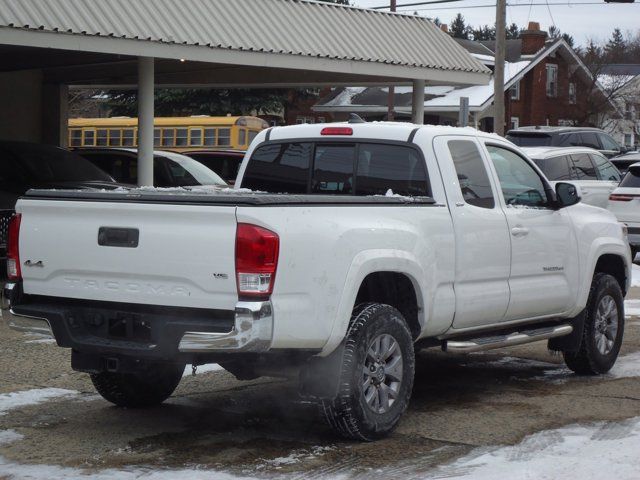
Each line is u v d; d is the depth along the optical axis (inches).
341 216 256.1
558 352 404.8
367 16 755.4
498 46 1028.5
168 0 616.4
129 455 251.0
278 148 326.3
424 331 286.5
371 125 310.2
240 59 641.6
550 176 761.0
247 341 233.9
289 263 239.6
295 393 323.9
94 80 951.6
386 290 282.5
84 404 305.3
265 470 238.8
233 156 904.3
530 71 2081.7
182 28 608.1
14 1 533.0
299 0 710.5
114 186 583.8
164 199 244.8
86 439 265.7
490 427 280.7
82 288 258.7
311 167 319.0
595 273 363.9
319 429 277.6
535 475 235.5
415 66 759.1
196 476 233.5
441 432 274.8
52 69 868.0
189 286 242.1
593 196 776.3
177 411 298.4
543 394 326.0
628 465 243.4
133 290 250.1
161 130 1467.8
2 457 248.7
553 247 334.0
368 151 308.7
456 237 293.6
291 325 240.7
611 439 267.7
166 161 693.3
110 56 738.8
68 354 374.9
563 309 342.0
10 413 293.3
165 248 243.9
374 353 263.6
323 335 247.3
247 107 1784.0
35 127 903.7
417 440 266.4
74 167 610.2
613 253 365.1
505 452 255.0
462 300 295.7
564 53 2139.5
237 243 235.1
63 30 542.3
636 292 592.7
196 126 1443.2
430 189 294.8
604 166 821.9
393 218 272.4
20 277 270.7
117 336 255.1
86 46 557.3
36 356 370.6
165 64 799.7
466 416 293.7
